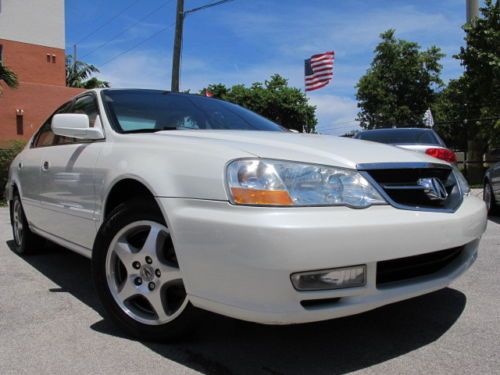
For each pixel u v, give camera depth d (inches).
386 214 93.7
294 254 84.1
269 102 1545.3
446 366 96.0
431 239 97.7
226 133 121.7
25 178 180.7
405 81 1551.4
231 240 87.7
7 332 114.7
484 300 135.0
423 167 106.0
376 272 92.1
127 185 118.4
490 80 575.2
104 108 138.3
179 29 662.5
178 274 100.7
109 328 117.1
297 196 89.4
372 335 112.0
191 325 102.8
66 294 144.2
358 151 105.3
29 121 744.3
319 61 719.7
